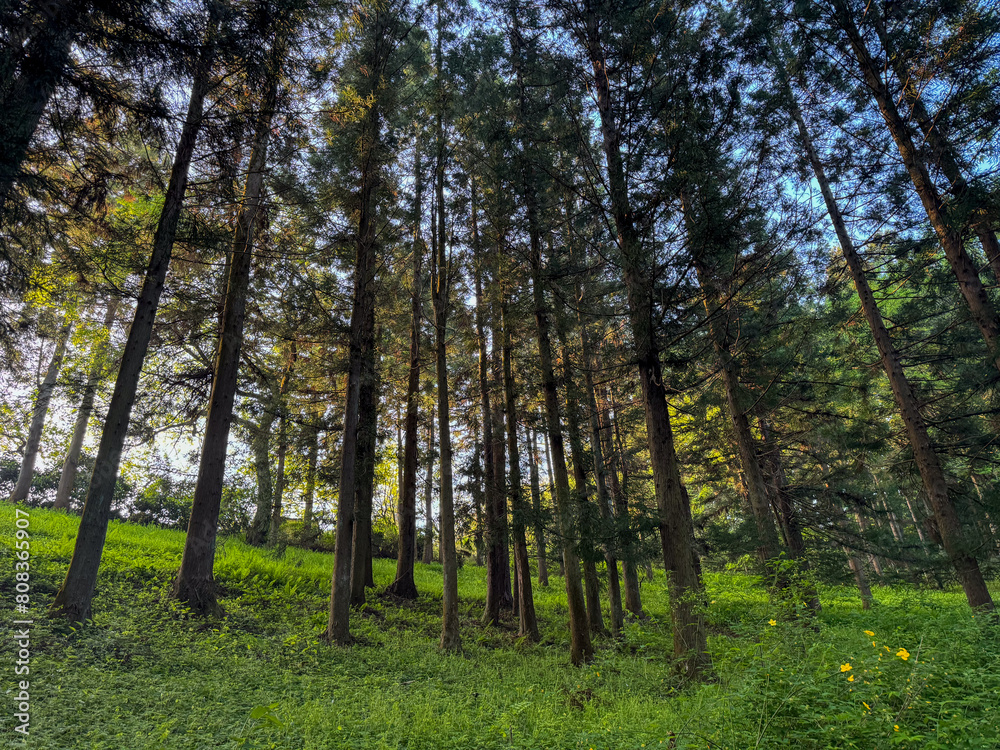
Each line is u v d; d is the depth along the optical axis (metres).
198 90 9.55
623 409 18.00
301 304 12.52
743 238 8.51
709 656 8.12
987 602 9.45
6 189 6.68
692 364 12.45
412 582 17.25
